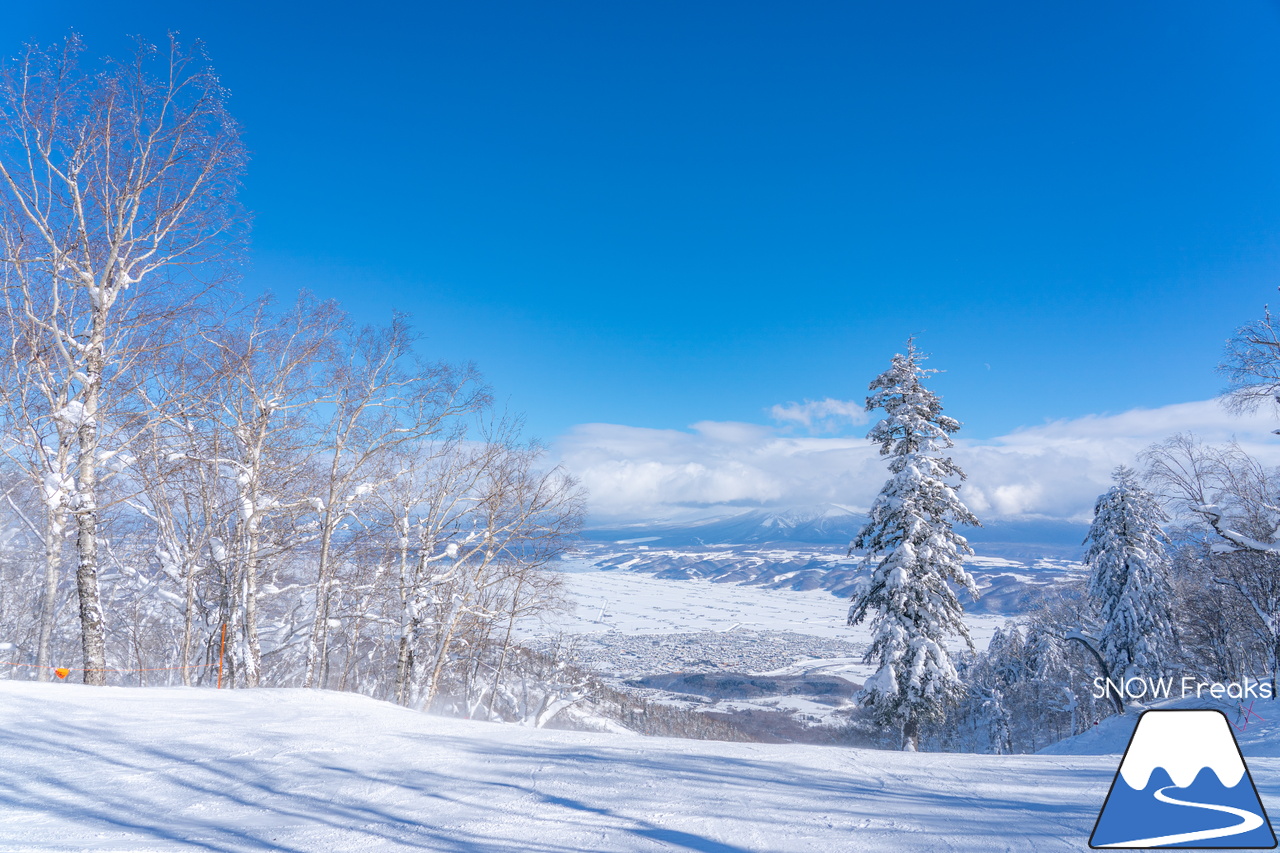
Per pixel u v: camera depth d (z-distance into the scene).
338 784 6.00
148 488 17.48
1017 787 6.09
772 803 5.43
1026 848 4.24
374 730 8.62
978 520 22.70
